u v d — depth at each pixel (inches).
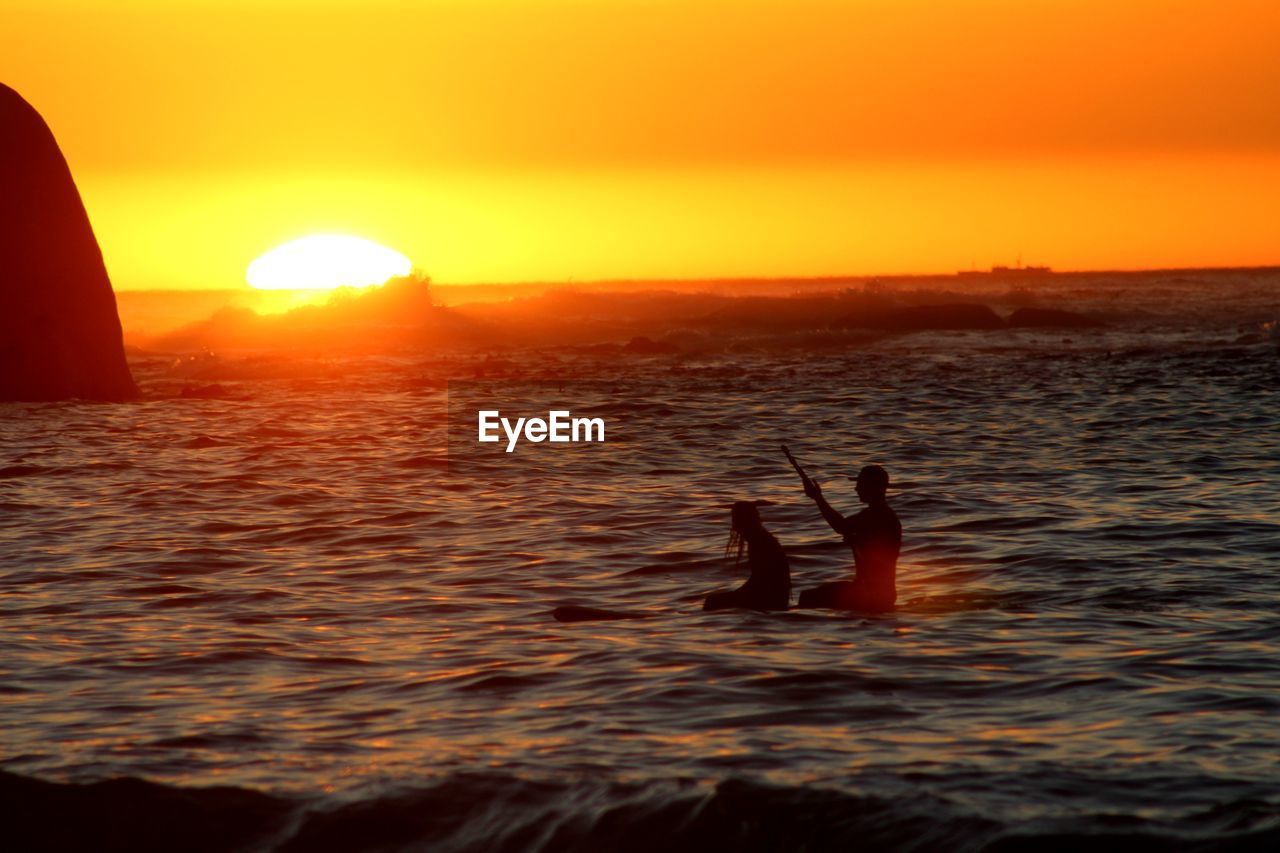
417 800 303.1
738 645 478.0
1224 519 787.4
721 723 370.0
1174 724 363.3
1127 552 687.7
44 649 488.4
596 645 483.5
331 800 303.7
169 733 368.2
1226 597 568.1
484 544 748.6
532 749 344.5
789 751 338.0
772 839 277.7
